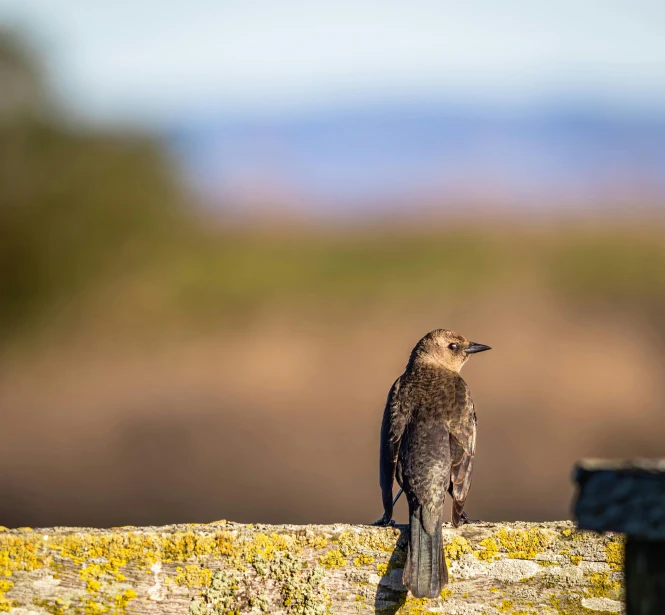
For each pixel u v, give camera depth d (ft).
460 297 111.34
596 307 104.32
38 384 82.74
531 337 89.30
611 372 76.48
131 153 118.21
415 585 15.34
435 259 127.13
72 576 14.94
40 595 14.84
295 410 70.49
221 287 116.78
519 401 68.18
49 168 110.52
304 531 15.62
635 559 11.59
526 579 15.74
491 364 80.18
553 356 81.66
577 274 119.14
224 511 48.78
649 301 107.04
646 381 73.67
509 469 54.03
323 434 64.23
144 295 112.88
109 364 89.76
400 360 86.79
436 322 99.14
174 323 105.09
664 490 10.56
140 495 51.47
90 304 110.01
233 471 55.62
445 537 15.88
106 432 65.10
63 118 111.96
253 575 15.31
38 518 47.50
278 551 15.44
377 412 70.28
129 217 116.26
